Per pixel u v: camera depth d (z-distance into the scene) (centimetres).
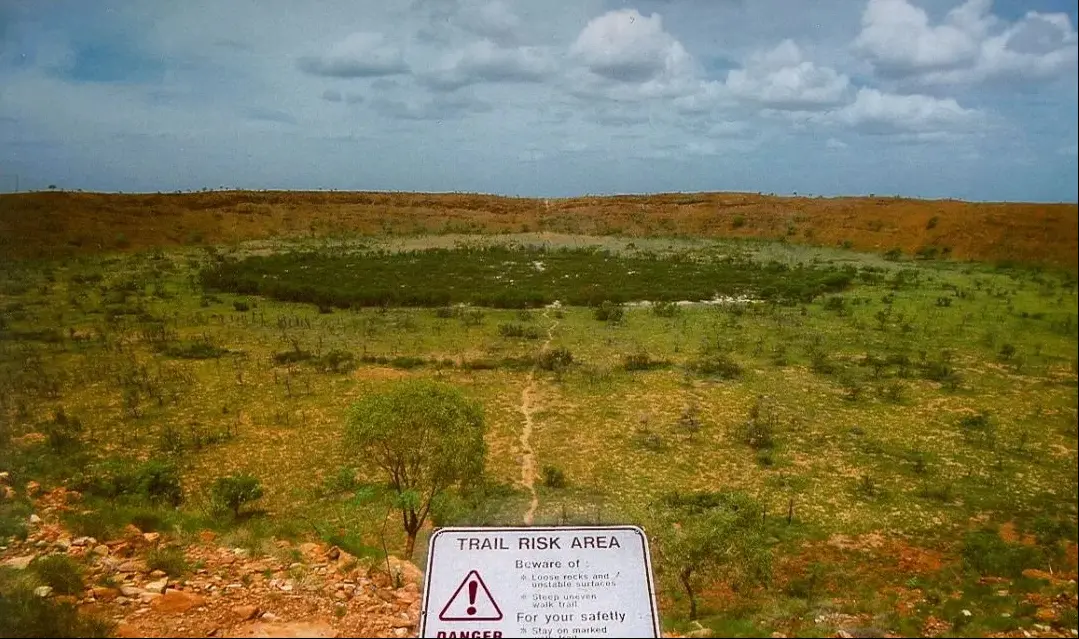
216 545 1220
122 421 2911
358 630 888
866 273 6762
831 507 2245
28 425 2794
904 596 1614
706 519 1730
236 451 2617
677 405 3206
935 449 2742
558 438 2803
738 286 6128
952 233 8150
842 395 3369
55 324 4400
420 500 1850
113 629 857
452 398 1730
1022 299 5303
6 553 1102
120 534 1240
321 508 2098
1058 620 1384
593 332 4575
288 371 3638
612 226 10712
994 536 2047
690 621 1177
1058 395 3325
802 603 1509
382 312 5119
